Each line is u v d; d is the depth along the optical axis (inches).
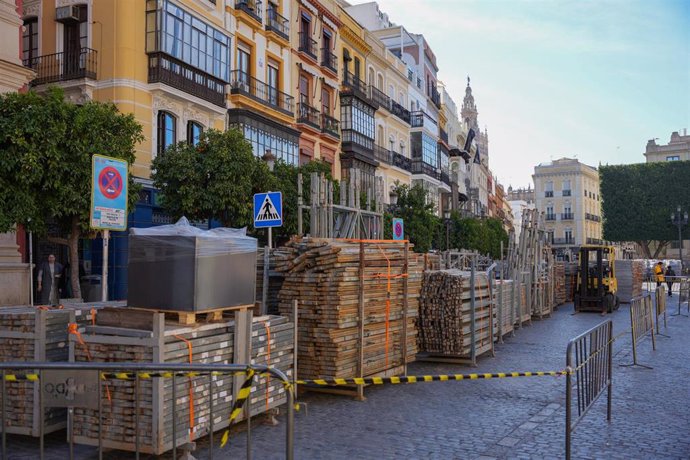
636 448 256.4
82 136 540.1
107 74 765.3
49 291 622.8
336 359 337.1
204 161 701.9
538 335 652.1
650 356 505.0
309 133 1159.6
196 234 249.3
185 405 233.9
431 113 2000.5
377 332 368.2
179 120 835.4
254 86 1011.3
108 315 246.2
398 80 1670.8
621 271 1128.2
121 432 227.3
